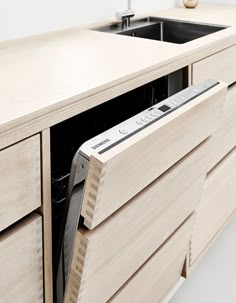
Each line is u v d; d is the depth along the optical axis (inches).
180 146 45.7
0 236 34.7
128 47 54.8
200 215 68.9
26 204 35.2
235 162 77.9
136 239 46.6
